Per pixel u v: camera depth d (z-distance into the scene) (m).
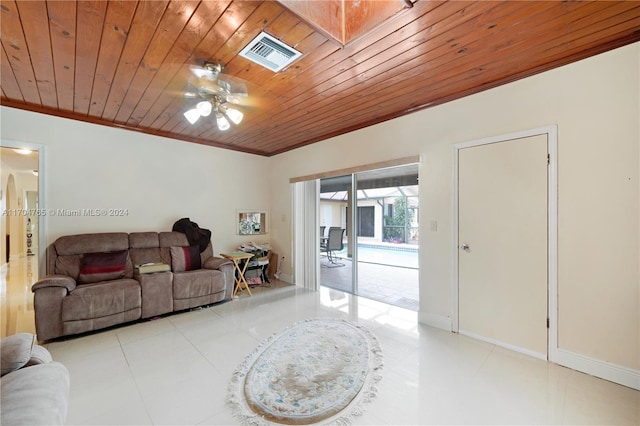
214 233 4.48
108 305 2.77
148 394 1.82
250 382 1.95
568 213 2.15
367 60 2.09
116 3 1.50
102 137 3.46
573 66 2.12
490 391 1.86
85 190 3.35
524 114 2.35
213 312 3.35
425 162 2.98
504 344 2.46
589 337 2.05
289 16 1.61
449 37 1.83
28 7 1.52
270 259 5.08
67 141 3.23
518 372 2.08
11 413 1.00
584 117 2.08
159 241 3.67
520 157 2.37
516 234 2.40
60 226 3.19
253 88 2.52
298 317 3.18
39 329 2.49
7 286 4.51
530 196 2.33
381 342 2.55
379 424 1.57
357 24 1.80
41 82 2.42
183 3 1.50
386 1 1.65
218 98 2.64
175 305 3.23
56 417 1.07
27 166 6.44
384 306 3.57
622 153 1.93
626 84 1.92
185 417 1.62
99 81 2.39
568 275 2.15
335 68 2.19
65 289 2.61
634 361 1.88
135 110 3.07
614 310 1.96
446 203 2.83
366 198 6.88
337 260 6.91
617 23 1.73
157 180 3.90
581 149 2.09
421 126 3.01
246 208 4.89
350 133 3.76
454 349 2.43
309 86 2.49
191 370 2.10
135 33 1.76
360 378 2.00
